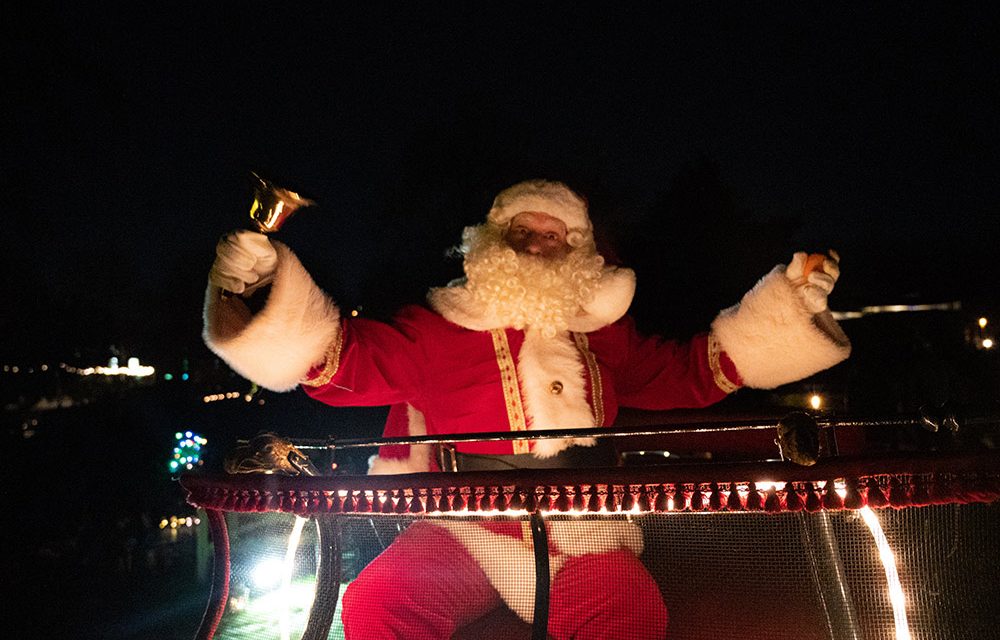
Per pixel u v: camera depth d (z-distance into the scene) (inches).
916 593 80.5
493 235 131.6
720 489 77.0
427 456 126.0
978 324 425.7
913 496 72.4
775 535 87.3
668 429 88.6
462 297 127.3
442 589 104.0
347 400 117.9
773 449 141.2
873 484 73.4
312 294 107.0
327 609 94.3
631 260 337.1
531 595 103.1
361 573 106.5
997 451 71.7
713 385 127.0
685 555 91.0
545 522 95.4
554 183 133.1
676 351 131.6
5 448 458.9
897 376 220.1
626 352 132.7
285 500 92.0
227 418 471.5
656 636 94.3
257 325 101.1
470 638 104.0
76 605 260.1
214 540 97.8
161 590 277.0
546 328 123.9
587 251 132.5
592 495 80.4
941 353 321.7
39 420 557.6
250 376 107.0
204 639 94.8
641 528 96.2
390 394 118.6
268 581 101.7
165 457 462.3
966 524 79.8
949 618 79.4
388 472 128.0
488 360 121.9
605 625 97.5
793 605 86.0
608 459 121.4
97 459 460.1
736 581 88.3
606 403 124.5
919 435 123.1
